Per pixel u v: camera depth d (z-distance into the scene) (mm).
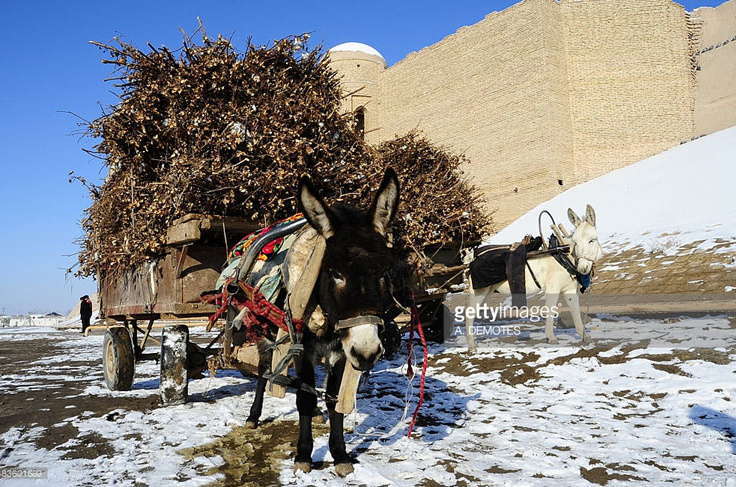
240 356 4375
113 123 5645
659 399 5383
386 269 3090
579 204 24500
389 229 3455
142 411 5688
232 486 3521
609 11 33750
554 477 3570
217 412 5504
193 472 3787
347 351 2994
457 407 5562
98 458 4086
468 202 8508
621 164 32781
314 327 3508
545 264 8383
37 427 5168
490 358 7883
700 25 34906
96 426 5082
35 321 51188
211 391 6832
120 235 5922
